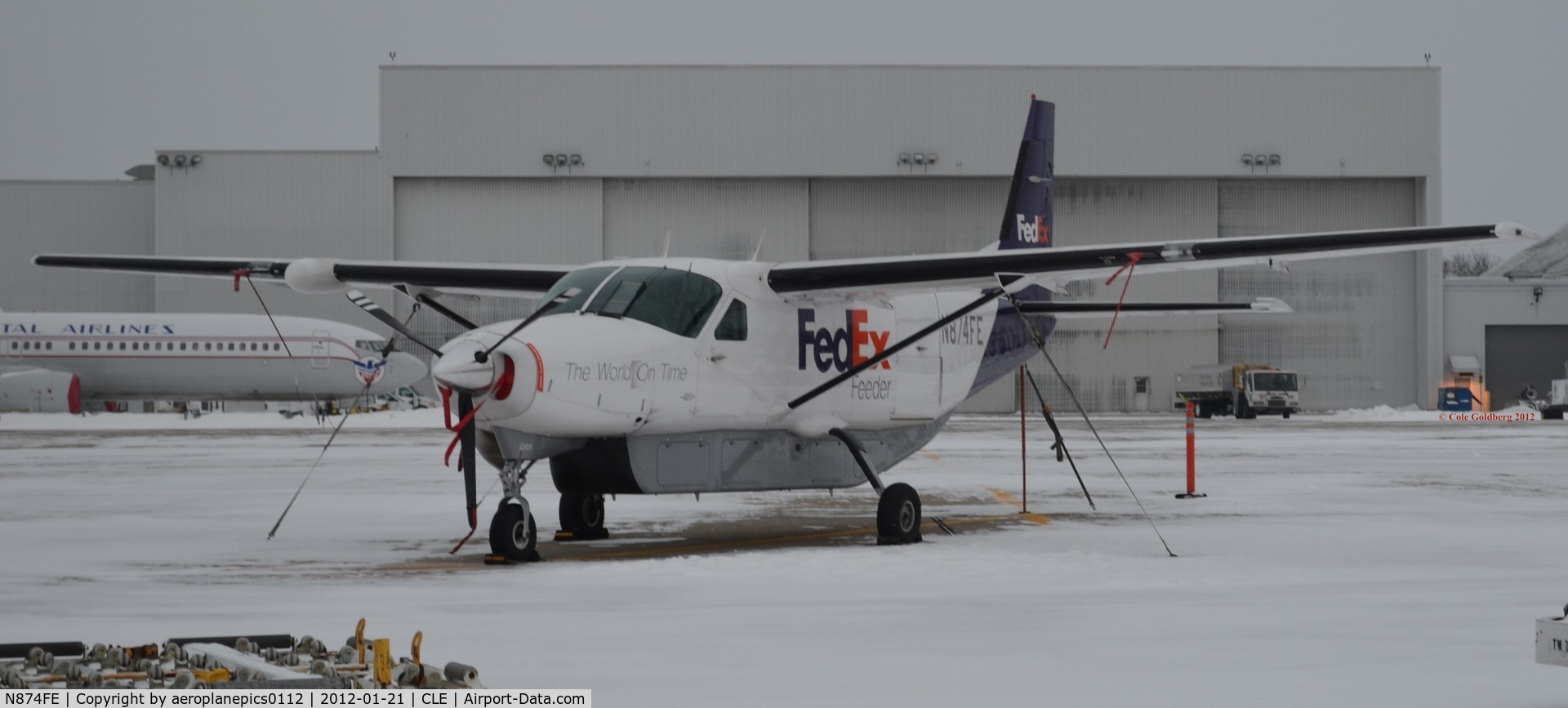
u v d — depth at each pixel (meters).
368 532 29.73
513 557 24.12
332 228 122.56
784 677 13.50
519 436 24.27
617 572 22.47
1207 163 124.00
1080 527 30.47
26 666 11.65
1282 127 124.44
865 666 14.11
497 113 122.56
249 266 30.05
